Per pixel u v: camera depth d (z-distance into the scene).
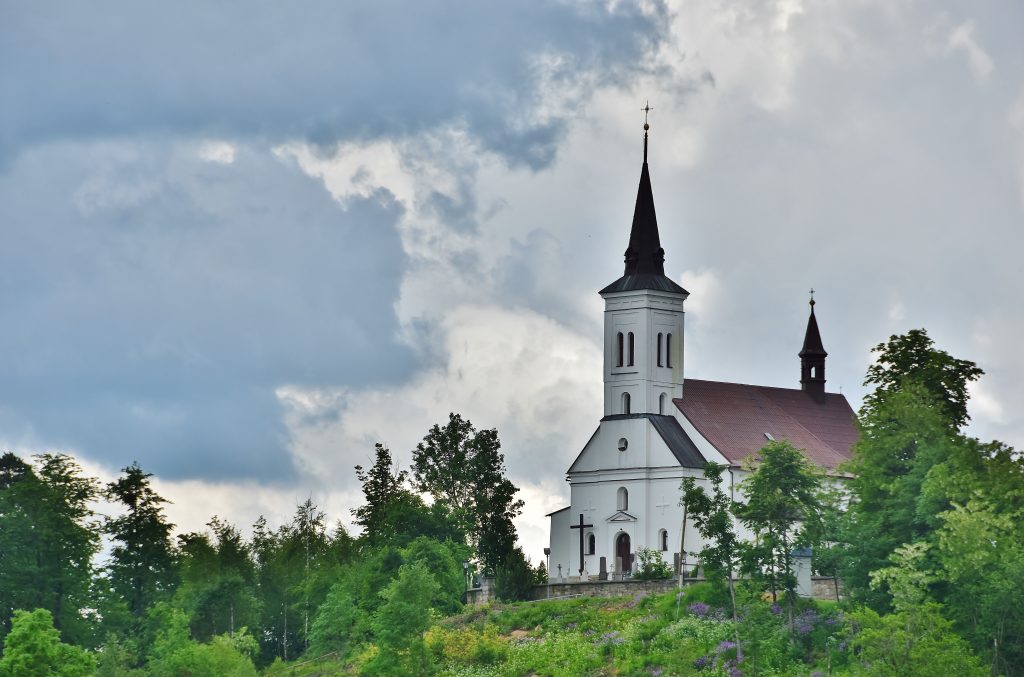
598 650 148.12
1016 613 120.06
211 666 156.62
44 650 132.75
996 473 130.88
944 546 125.19
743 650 137.38
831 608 141.50
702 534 151.12
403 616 148.50
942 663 112.25
